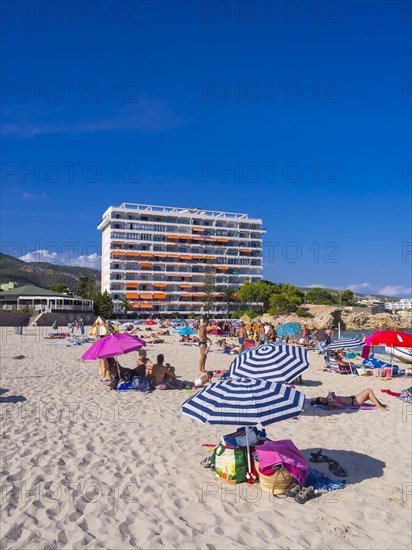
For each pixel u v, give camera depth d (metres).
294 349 9.19
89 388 13.38
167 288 111.25
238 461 6.50
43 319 60.25
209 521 5.39
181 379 15.74
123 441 8.29
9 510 5.41
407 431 9.73
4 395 11.97
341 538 5.10
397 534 5.27
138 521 5.30
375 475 7.13
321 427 9.91
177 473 6.84
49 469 6.79
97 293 97.06
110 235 109.19
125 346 13.12
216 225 120.75
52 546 4.67
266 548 4.83
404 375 18.19
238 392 6.26
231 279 118.56
